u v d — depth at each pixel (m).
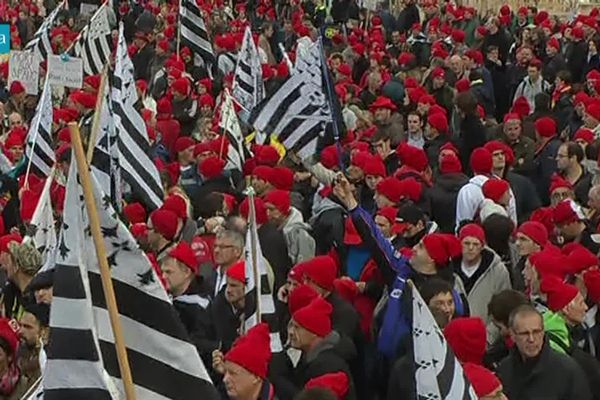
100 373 7.03
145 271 7.21
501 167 17.30
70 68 21.23
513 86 29.16
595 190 15.00
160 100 25.14
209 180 17.59
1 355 10.60
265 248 14.09
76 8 44.44
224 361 9.70
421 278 12.11
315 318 10.86
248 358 9.27
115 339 6.93
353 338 11.74
